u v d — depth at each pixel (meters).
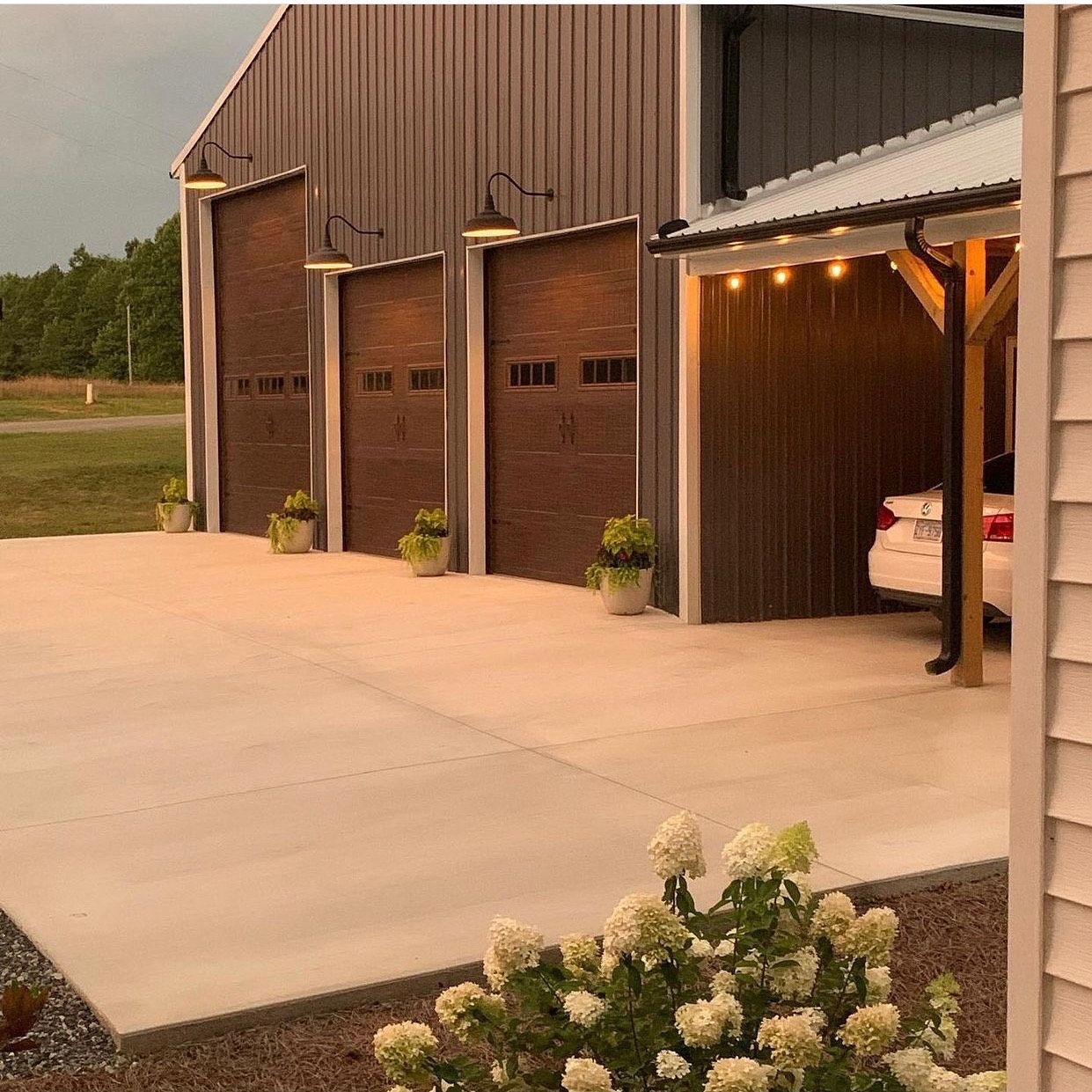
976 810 5.69
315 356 17.09
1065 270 2.18
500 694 8.26
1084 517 2.16
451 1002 2.80
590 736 7.16
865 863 4.95
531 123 12.80
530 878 4.91
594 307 12.39
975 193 7.32
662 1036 2.65
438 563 14.14
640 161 11.43
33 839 5.48
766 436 11.12
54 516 26.81
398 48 14.86
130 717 7.74
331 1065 3.57
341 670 9.12
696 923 2.79
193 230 20.03
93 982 4.02
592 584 11.58
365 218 15.75
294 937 4.36
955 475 8.31
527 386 13.45
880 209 7.91
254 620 11.35
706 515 10.95
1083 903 2.17
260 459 19.02
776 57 11.02
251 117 18.19
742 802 5.86
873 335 11.47
